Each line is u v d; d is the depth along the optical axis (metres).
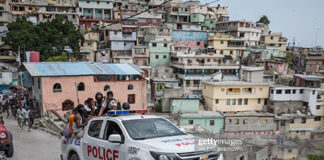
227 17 64.75
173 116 29.66
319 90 34.78
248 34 58.50
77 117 6.43
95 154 5.61
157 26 55.44
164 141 4.68
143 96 29.19
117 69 28.33
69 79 24.92
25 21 38.97
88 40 46.06
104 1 58.81
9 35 35.38
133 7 62.69
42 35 35.78
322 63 58.97
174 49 48.84
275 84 39.19
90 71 26.22
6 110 21.95
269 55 58.97
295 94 35.94
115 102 6.84
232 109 36.19
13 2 52.88
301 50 67.31
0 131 8.13
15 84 40.22
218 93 35.53
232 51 54.00
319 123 34.75
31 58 28.78
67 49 38.03
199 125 27.14
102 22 49.50
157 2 67.06
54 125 16.31
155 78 43.69
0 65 41.47
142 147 4.53
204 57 46.09
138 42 48.69
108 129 5.50
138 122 5.35
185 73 43.34
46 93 23.89
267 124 31.23
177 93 34.69
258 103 37.00
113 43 46.72
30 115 14.47
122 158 4.85
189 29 58.47
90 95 26.06
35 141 11.07
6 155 8.46
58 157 8.62
